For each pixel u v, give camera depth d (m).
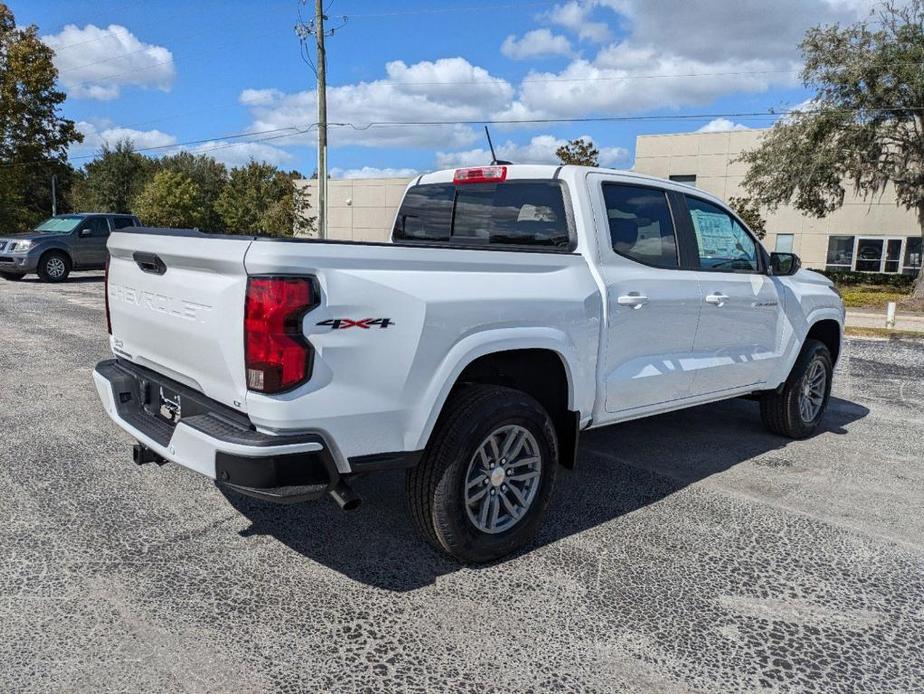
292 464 2.72
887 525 4.05
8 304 12.79
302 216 47.06
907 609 3.12
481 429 3.20
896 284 27.52
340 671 2.54
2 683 2.40
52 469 4.44
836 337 6.21
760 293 5.07
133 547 3.44
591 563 3.46
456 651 2.69
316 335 2.70
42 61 31.59
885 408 7.14
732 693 2.51
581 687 2.50
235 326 2.72
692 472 4.88
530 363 3.70
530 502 3.54
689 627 2.92
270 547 3.50
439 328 3.04
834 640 2.86
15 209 34.78
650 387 4.26
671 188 4.52
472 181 4.53
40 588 3.02
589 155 33.25
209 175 68.19
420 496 3.23
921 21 20.20
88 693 2.37
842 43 21.25
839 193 23.53
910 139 21.84
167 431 3.22
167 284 3.14
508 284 3.38
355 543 3.58
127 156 63.50
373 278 2.85
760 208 30.52
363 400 2.86
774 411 5.72
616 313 3.93
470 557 3.33
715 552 3.63
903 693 2.53
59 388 6.54
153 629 2.76
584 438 5.64
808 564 3.53
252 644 2.69
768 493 4.52
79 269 18.22
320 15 25.44
